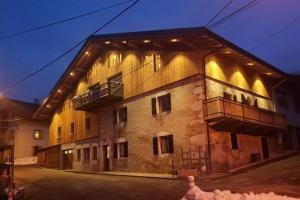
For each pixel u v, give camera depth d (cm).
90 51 3083
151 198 1306
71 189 1747
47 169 3481
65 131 3647
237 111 2152
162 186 1608
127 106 2716
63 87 3591
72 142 3462
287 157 2581
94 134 3111
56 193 1648
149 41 2400
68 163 3488
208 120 2083
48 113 4072
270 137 2717
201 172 1997
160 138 2367
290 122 3127
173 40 2255
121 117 2789
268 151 2630
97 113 3122
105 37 2700
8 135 4975
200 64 2198
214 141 2103
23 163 4447
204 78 2175
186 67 2267
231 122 2139
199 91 2148
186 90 2231
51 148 3831
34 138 4969
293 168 1864
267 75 2881
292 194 1170
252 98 2634
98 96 2866
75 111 3509
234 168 2183
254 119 2297
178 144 2209
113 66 2950
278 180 1526
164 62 2438
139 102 2597
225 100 2073
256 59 2481
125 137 2684
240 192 1284
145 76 2580
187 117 2186
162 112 2375
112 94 2700
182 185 1590
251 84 2672
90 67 3291
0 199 1401
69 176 2495
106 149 2948
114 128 2838
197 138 2092
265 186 1388
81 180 2147
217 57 2339
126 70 2788
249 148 2408
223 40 2103
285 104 3153
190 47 2261
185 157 2138
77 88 3488
